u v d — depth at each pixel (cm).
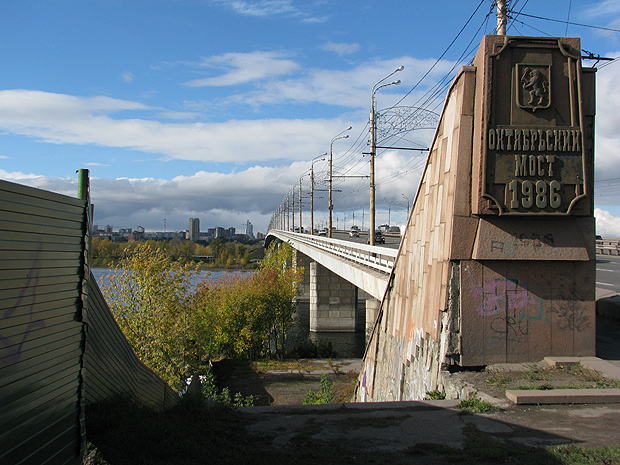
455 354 842
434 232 945
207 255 12469
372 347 1525
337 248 2628
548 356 841
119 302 2300
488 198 800
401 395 1135
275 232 7544
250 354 3002
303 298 6231
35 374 412
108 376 657
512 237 827
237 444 561
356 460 512
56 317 451
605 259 2795
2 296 372
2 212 372
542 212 803
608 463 475
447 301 848
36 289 418
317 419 654
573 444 527
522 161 797
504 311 841
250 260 12612
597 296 1198
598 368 777
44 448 421
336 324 4509
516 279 844
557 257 830
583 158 801
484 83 798
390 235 8106
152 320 2241
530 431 572
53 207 449
